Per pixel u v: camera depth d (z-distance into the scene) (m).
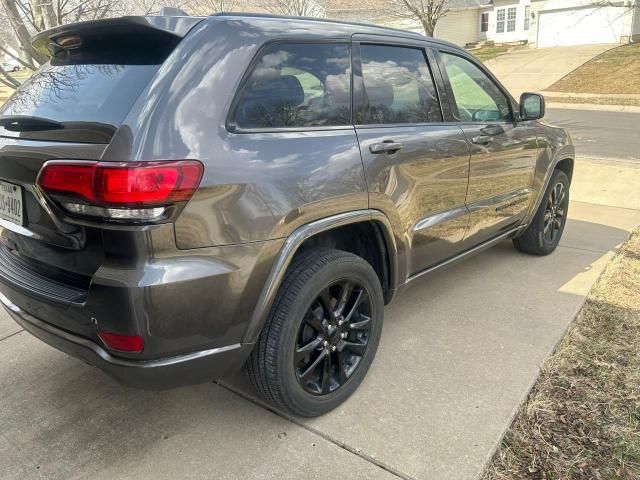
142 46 2.28
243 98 2.22
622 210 6.26
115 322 1.96
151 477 2.27
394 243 2.85
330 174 2.42
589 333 3.34
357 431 2.50
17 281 2.31
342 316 2.65
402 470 2.25
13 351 3.28
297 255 2.49
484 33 33.16
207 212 2.02
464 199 3.43
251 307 2.21
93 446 2.45
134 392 2.86
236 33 2.27
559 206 4.84
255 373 2.39
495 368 2.96
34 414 2.68
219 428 2.56
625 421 2.52
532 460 2.30
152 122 1.95
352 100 2.69
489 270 4.42
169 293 1.95
